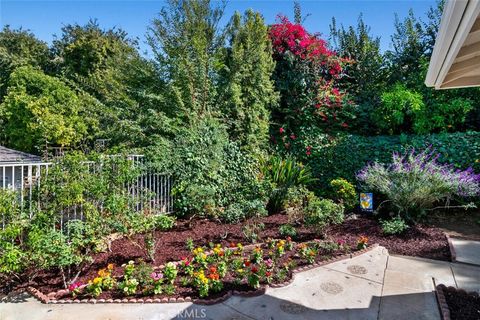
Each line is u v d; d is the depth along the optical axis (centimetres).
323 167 845
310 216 545
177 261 439
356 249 491
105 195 488
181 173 654
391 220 614
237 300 339
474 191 610
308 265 427
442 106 776
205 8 860
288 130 923
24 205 418
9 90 1279
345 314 314
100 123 906
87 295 345
